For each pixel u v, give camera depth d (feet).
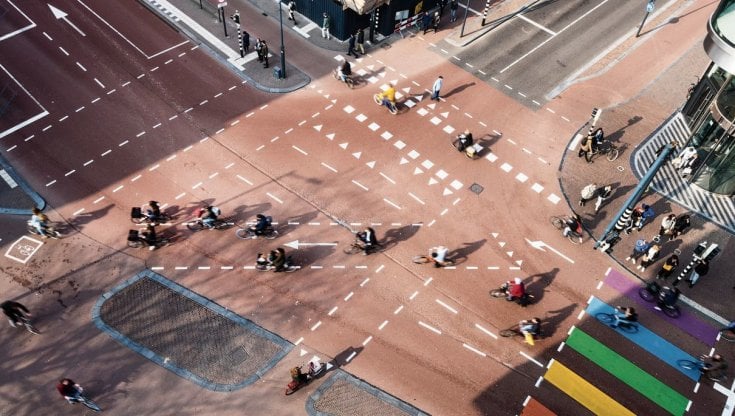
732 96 90.17
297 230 86.28
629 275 84.64
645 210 88.58
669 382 73.67
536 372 73.41
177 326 74.74
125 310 75.87
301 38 120.16
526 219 90.53
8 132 96.22
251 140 98.78
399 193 92.48
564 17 131.13
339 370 71.77
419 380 71.61
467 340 75.77
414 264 83.51
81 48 112.57
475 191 93.91
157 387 69.26
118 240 83.35
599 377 73.51
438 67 116.26
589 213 92.17
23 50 110.73
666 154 75.77
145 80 107.65
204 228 85.30
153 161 93.97
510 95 111.34
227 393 69.15
